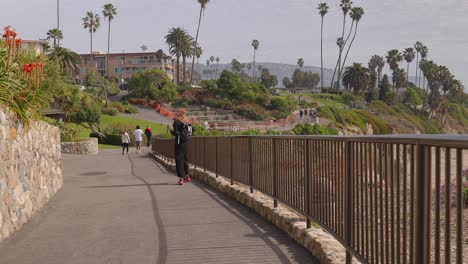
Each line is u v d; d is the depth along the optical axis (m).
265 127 68.94
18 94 7.14
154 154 25.80
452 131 162.88
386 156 3.35
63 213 7.86
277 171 6.66
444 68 179.25
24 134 7.24
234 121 79.69
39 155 8.45
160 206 8.42
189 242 5.64
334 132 87.12
